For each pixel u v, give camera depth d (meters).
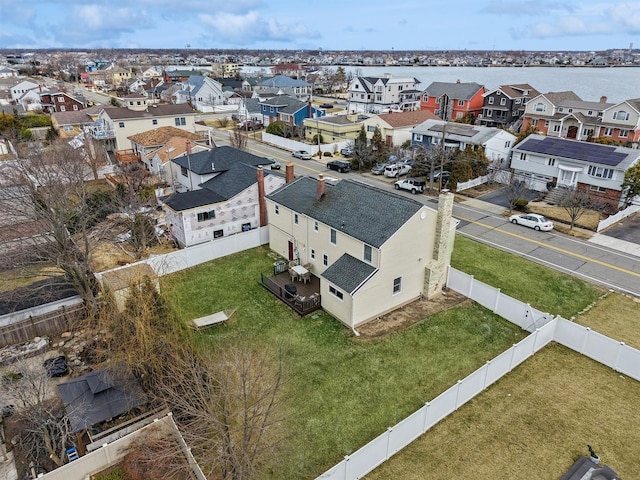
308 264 30.02
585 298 27.36
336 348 23.03
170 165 46.53
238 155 42.78
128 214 36.25
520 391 20.05
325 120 69.81
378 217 25.70
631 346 22.86
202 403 15.69
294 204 30.25
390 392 20.05
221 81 134.62
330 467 16.44
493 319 25.59
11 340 23.45
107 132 61.31
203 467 16.16
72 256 26.95
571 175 44.47
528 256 32.81
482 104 81.31
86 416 16.81
